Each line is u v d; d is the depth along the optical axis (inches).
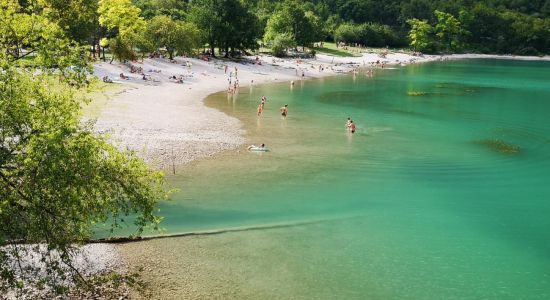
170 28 3804.1
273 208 1167.0
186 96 2662.4
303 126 2085.4
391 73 4864.7
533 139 1982.0
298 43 5851.4
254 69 4183.1
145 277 815.1
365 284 836.6
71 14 2687.0
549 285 861.2
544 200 1286.9
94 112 1957.4
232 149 1644.9
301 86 3533.5
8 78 614.2
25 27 673.0
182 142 1658.5
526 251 989.8
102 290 759.7
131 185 721.0
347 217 1131.3
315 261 908.6
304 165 1517.0
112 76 2940.5
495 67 6077.8
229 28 4473.4
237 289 797.9
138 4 5516.7
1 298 691.4
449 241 1024.9
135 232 981.8
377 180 1409.9
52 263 668.7
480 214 1182.3
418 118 2389.3
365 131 2042.3
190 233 995.3
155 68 3440.0
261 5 7450.8
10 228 622.2
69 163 626.8
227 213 1121.4
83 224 682.2
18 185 615.5
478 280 870.4
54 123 617.9
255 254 923.4
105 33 3964.1
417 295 809.5
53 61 676.7
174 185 1283.2
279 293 792.9
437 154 1710.1
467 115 2518.5
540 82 4284.0
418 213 1176.2
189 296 768.3
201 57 4242.1
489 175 1488.7
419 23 7691.9
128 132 1699.1
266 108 2480.3
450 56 7815.0
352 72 4800.7
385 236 1036.5
